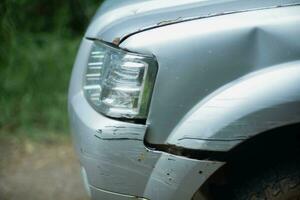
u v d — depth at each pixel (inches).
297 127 92.4
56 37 212.8
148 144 91.0
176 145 89.5
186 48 89.2
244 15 90.0
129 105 91.4
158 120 90.4
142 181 92.0
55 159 170.7
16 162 168.6
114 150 91.3
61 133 186.9
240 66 88.7
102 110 93.7
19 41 204.7
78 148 97.3
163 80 89.7
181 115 90.0
